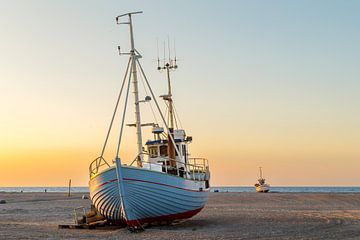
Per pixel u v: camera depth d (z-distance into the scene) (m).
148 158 24.77
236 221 25.88
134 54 22.55
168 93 28.19
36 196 73.88
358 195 59.19
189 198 22.48
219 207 39.12
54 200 58.28
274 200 50.19
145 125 23.30
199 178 25.03
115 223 22.75
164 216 21.81
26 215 33.81
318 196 57.34
